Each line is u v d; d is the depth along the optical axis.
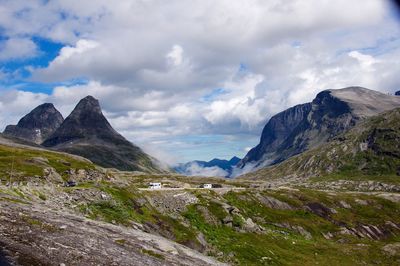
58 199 81.25
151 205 120.88
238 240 122.94
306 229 163.88
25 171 111.50
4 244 32.28
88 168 145.50
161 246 52.50
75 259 33.25
